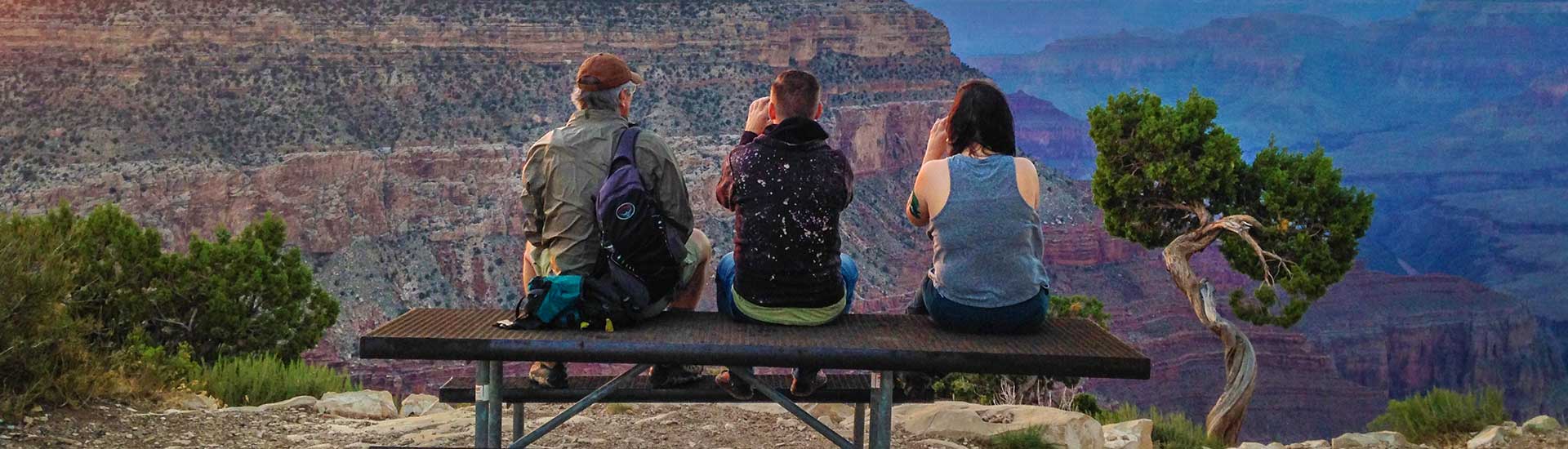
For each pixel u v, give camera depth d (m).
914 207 6.59
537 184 6.46
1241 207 23.84
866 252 114.62
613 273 6.16
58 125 94.50
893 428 9.95
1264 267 23.20
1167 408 110.06
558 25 112.00
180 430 9.08
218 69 100.44
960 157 6.47
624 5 114.94
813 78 6.48
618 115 6.54
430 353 5.86
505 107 107.50
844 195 6.36
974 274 6.30
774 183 6.29
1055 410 10.19
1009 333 6.36
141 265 20.72
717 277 6.78
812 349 5.89
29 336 9.23
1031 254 6.40
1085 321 6.85
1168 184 23.97
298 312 23.25
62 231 18.17
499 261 99.06
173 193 91.81
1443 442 11.73
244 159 96.25
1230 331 23.53
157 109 97.69
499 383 6.18
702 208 103.25
